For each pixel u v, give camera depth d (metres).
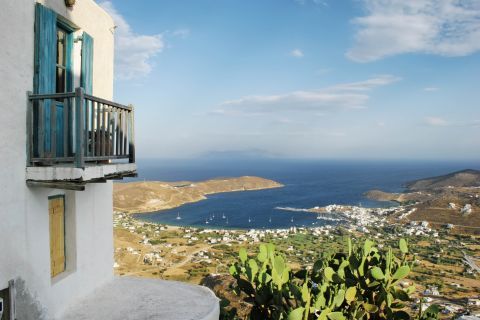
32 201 5.30
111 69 8.19
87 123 5.29
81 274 6.84
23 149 5.09
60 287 6.14
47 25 5.54
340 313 5.02
